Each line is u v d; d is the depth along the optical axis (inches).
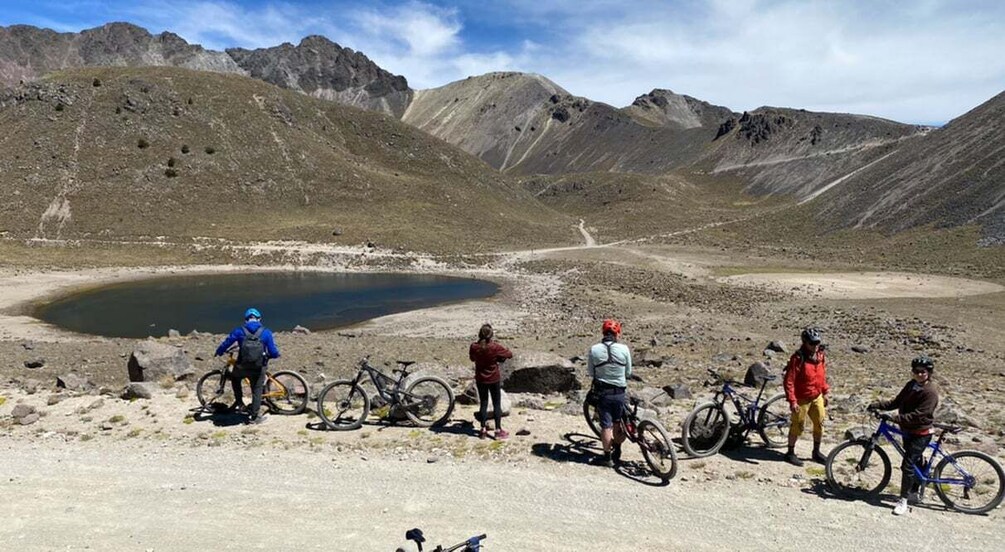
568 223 4906.5
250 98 4857.3
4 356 854.5
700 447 388.5
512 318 1494.8
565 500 319.9
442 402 490.6
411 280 2438.5
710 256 2962.6
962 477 313.0
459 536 282.4
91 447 402.0
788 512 305.3
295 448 396.8
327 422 433.7
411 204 4111.7
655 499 321.1
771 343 939.3
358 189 4156.0
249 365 439.2
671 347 988.6
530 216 4899.1
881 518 298.5
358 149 5177.2
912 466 309.6
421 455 383.2
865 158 6510.8
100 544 277.6
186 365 690.2
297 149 4409.5
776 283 2026.3
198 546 274.8
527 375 560.1
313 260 2883.9
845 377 725.3
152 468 365.7
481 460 375.2
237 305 1770.4
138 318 1531.7
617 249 3289.9
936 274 2188.7
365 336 1166.3
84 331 1344.7
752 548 271.6
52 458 382.6
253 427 435.5
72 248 2733.8
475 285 2274.9
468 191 4970.5
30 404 500.4
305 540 279.6
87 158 3629.4
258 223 3454.7
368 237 3289.9
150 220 3230.8
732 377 697.0
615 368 359.9
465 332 1301.7
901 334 1118.4
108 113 4037.9
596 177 7386.8
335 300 1891.0
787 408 472.1
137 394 518.3
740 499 320.5
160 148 3902.6
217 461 375.6
